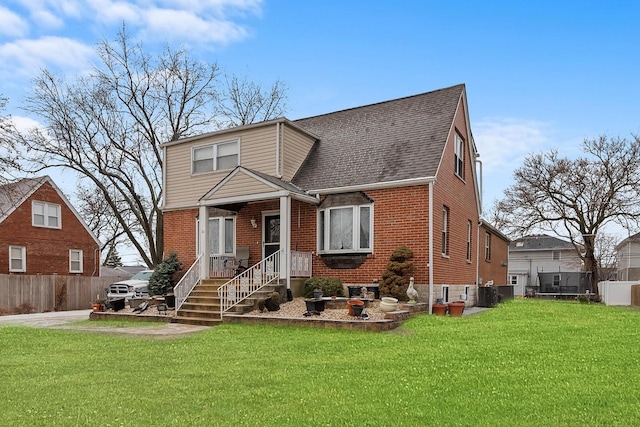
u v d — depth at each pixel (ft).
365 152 53.26
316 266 50.75
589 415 15.85
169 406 17.15
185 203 60.75
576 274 116.06
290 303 45.70
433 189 46.01
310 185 52.16
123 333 37.17
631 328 35.76
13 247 84.94
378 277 47.26
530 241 166.40
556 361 23.97
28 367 24.06
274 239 54.65
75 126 81.05
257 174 48.55
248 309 42.32
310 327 36.73
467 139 61.98
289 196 47.32
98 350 29.07
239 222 56.85
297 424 15.20
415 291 43.04
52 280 75.00
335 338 31.63
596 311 50.78
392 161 49.80
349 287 47.39
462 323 37.70
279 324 38.34
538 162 108.88
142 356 26.78
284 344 29.86
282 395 18.42
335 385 19.77
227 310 42.16
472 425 14.99
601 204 102.53
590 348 27.43
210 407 17.01
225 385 19.97
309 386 19.65
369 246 48.03
